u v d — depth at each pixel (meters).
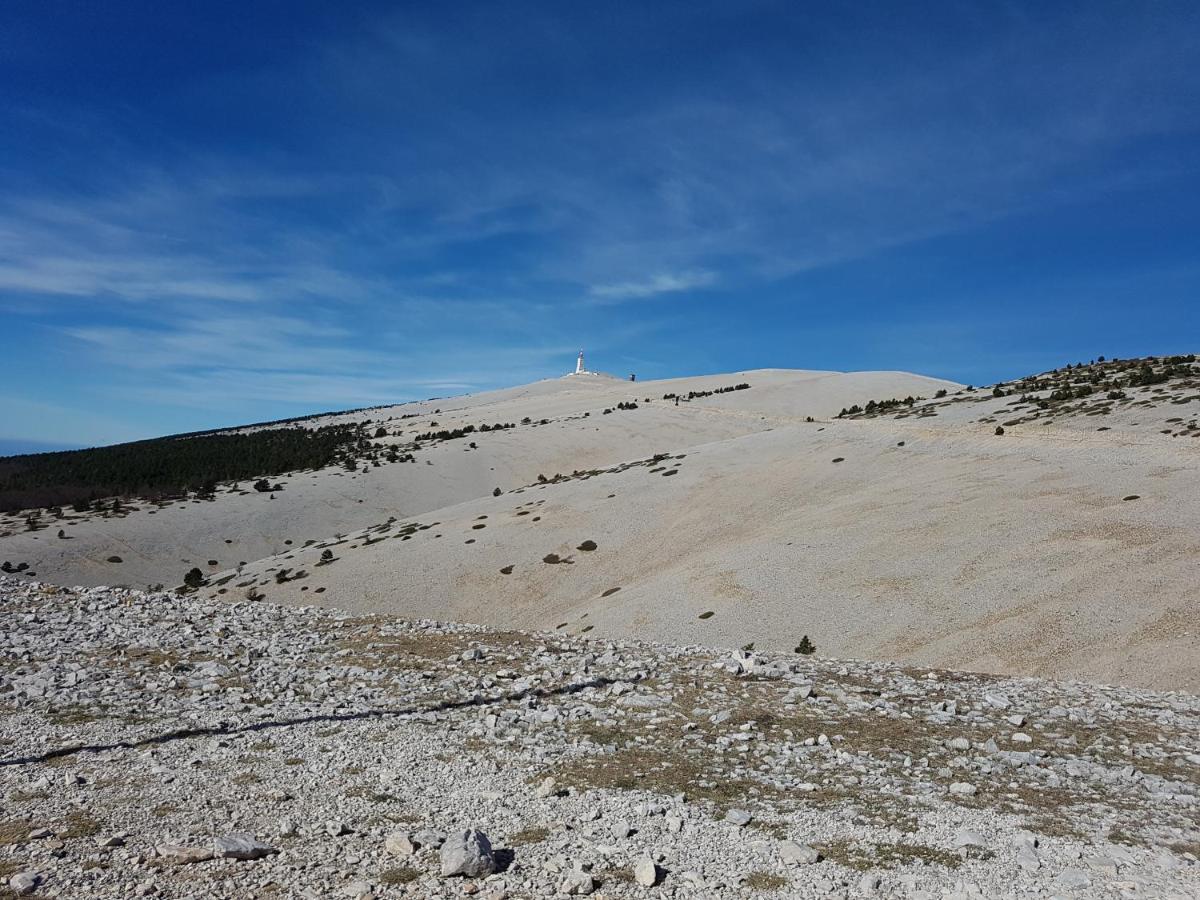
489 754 11.16
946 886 7.27
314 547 87.69
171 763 10.34
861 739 12.34
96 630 18.62
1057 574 38.31
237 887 6.89
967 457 66.00
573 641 20.48
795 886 7.25
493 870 7.39
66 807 8.70
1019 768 11.16
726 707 14.05
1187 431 61.84
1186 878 7.57
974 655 32.91
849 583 44.47
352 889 6.85
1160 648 29.11
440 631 20.83
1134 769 11.01
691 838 8.37
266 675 15.61
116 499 118.88
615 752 11.45
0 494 121.19
